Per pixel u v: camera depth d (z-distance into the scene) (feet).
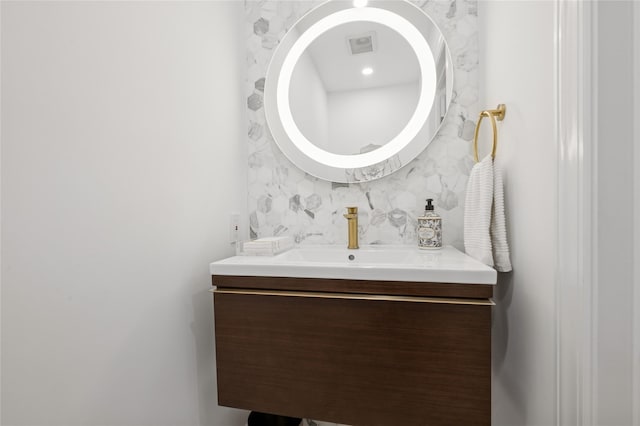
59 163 1.97
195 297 3.28
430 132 3.81
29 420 1.79
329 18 4.14
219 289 2.97
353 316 2.64
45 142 1.89
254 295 2.85
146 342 2.63
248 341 2.86
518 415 2.89
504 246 2.88
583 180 1.76
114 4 2.38
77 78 2.09
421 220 3.59
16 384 1.73
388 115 4.00
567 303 1.91
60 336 1.96
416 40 3.91
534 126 2.40
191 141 3.26
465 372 2.44
